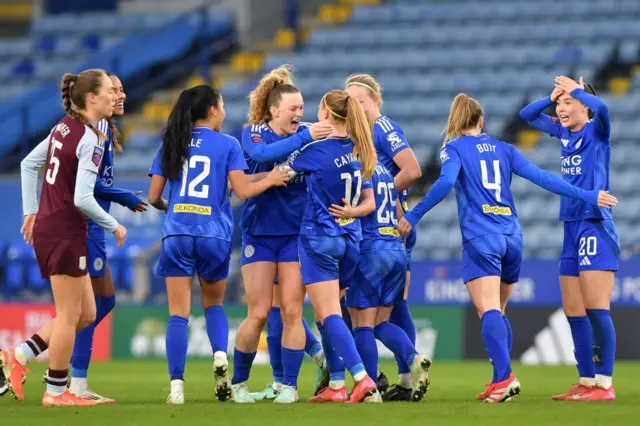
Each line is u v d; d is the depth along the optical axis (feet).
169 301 83.10
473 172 85.66
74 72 277.64
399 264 86.43
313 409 73.92
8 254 201.67
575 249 91.81
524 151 229.25
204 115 83.92
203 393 99.76
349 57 274.36
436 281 170.71
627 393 99.55
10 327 178.19
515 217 86.84
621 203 214.69
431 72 266.57
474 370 143.13
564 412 72.69
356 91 92.94
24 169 85.92
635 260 161.79
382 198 86.53
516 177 223.51
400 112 248.93
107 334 177.99
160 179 83.61
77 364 88.99
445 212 216.54
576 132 92.12
